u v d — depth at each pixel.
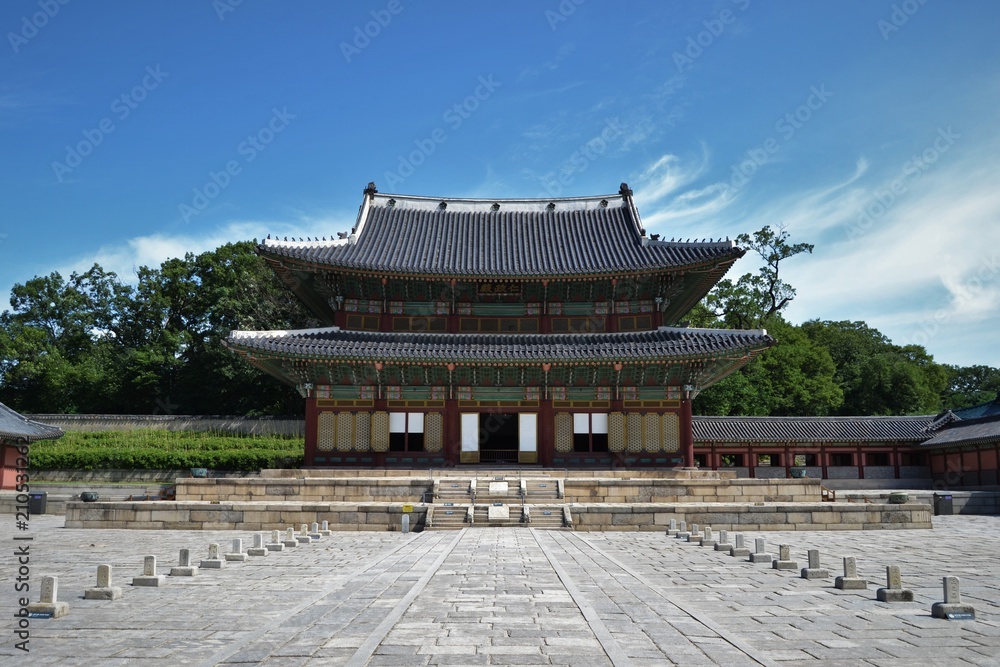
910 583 19.34
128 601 16.53
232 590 17.98
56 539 31.73
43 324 110.31
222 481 41.84
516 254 55.84
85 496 43.44
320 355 46.84
